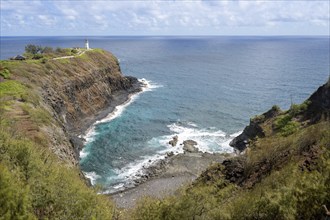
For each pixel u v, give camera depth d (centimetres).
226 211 2047
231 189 2969
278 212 1809
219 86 12312
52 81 7469
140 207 2261
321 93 4925
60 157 4112
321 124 3547
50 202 1873
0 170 1688
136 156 5838
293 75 14625
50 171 2253
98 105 8788
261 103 9662
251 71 16138
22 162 2100
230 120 7969
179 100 10031
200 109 8962
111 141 6519
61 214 1841
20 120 4325
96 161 5609
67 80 8031
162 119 8025
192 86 12325
